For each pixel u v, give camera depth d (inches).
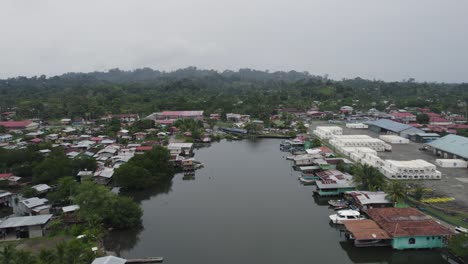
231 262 2380.7
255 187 4072.3
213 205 3484.3
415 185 3614.7
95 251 2305.6
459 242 2185.0
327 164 4461.1
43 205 3056.1
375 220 2659.9
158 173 4247.0
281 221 3065.9
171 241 2701.8
